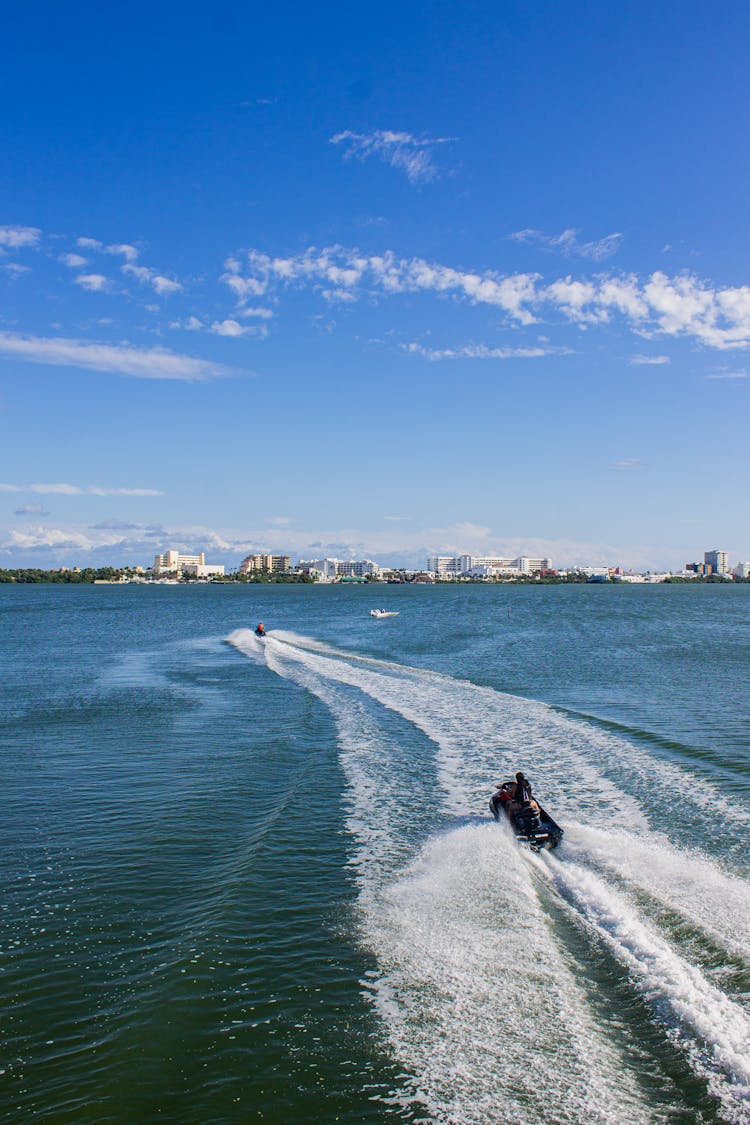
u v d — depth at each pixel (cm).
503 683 3416
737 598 16362
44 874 1320
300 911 1141
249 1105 729
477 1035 817
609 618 8662
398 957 991
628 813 1583
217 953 1017
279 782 1866
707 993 882
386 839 1456
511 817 1468
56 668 4194
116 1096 747
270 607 12588
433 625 7569
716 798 1675
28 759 2117
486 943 1021
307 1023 853
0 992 942
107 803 1720
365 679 3584
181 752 2183
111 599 17150
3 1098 748
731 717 2573
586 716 2600
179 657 4712
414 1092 733
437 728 2455
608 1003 875
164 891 1243
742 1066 752
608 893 1171
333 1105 723
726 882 1204
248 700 3044
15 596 19738
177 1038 836
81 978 973
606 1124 679
